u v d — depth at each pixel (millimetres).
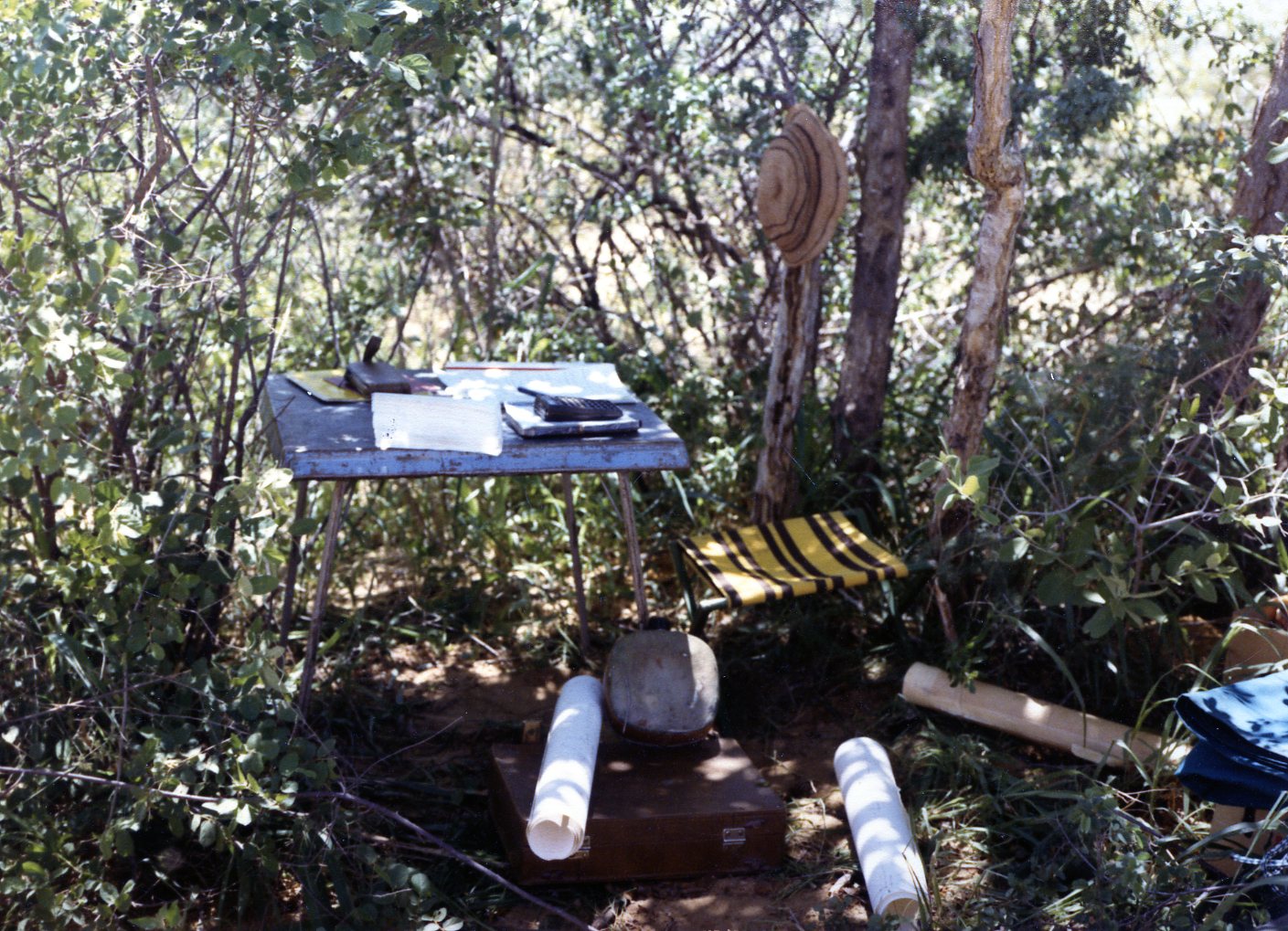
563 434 3533
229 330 3391
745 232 5699
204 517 3006
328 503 4836
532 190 5824
